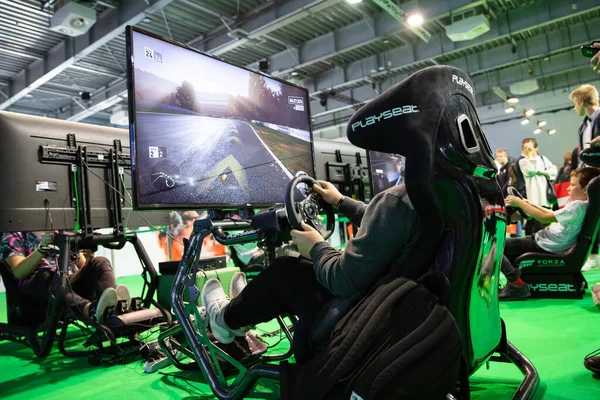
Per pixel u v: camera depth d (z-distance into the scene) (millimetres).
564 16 6465
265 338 2438
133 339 2268
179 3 5785
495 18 7008
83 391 1721
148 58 1426
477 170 975
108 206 2162
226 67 1720
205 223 1428
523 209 3152
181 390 1665
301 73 9062
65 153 1987
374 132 989
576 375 1563
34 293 2352
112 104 8883
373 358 895
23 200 1842
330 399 927
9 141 1826
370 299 972
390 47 8117
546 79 11281
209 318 1507
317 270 1073
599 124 3240
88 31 6070
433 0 6105
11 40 6457
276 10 5820
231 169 1652
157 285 2543
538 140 12109
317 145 2979
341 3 6191
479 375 1638
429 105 944
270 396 1499
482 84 10359
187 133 1518
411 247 974
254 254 3641
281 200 1830
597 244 4324
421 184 904
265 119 1860
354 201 1427
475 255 943
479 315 1047
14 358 2305
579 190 3016
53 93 8820
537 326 2283
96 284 2453
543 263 3064
